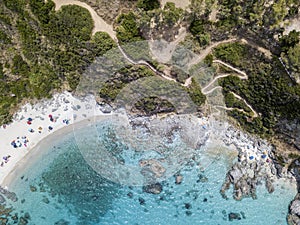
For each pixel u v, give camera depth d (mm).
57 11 46500
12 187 46844
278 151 47625
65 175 47906
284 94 44812
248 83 47188
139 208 46312
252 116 48469
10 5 46875
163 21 45094
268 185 46906
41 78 50375
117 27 46281
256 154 48469
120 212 46188
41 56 49906
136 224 45469
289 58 42875
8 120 49250
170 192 46969
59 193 47000
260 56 45938
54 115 50125
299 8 44156
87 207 46375
